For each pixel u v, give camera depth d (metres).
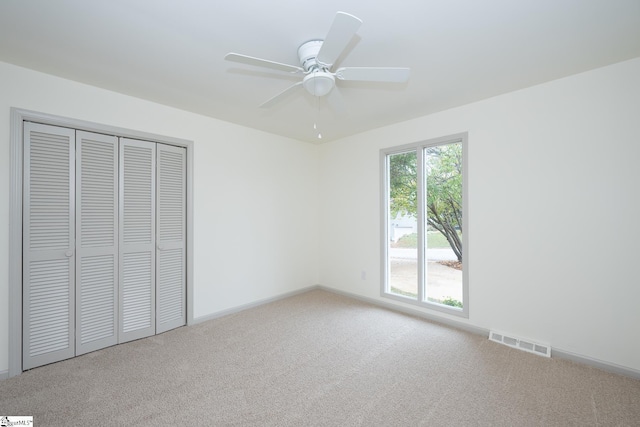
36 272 2.20
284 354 2.39
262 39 1.76
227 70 2.14
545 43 1.82
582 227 2.24
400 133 3.37
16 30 1.67
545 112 2.39
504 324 2.62
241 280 3.47
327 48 1.45
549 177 2.38
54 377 2.06
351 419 1.65
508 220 2.60
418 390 1.91
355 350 2.46
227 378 2.05
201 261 3.11
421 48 1.86
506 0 1.43
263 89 2.46
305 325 3.00
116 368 2.18
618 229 2.10
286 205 3.99
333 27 1.29
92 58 1.98
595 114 2.17
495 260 2.68
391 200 3.62
